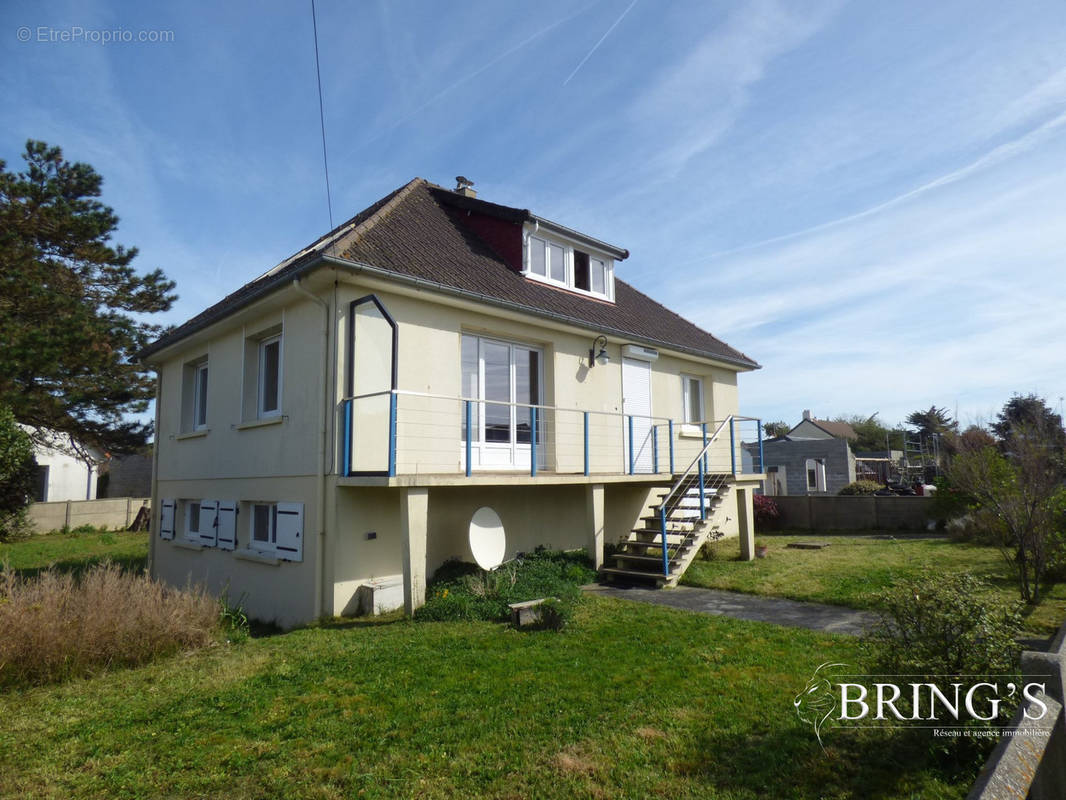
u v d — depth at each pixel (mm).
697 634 6895
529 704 4969
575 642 6680
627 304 15859
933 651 4004
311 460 9180
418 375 9859
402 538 8273
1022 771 2510
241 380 11102
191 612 7301
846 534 17234
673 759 4043
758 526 18938
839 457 30031
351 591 8867
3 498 20844
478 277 10969
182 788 3865
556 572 10328
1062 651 3492
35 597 6406
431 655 6316
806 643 6477
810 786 3697
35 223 21234
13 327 18750
